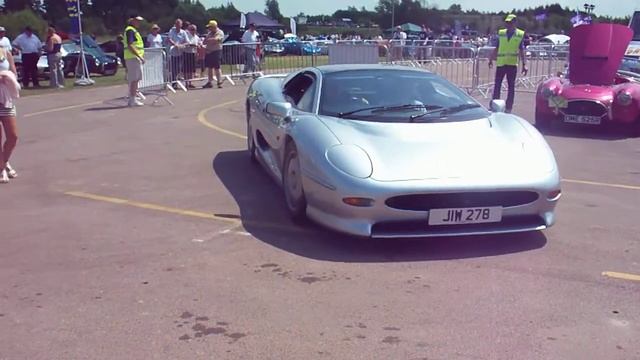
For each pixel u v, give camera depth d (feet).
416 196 13.83
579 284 12.78
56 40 55.72
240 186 20.62
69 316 11.26
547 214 14.94
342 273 13.29
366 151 14.52
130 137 29.94
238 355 9.91
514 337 10.52
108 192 19.86
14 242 15.20
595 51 34.19
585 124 33.14
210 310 11.49
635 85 33.14
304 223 16.57
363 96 17.38
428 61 55.52
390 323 11.02
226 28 158.40
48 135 30.53
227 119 36.11
